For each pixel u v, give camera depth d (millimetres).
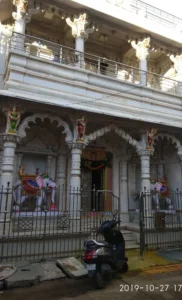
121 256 6426
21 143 10258
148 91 12305
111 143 12422
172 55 13984
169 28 13422
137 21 12195
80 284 5578
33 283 5516
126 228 10586
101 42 14125
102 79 11242
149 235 9461
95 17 11625
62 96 9867
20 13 10141
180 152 11852
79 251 7914
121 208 12000
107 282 5781
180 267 6984
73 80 10492
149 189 10750
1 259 6918
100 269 5484
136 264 7211
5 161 8297
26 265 6699
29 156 10750
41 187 9555
